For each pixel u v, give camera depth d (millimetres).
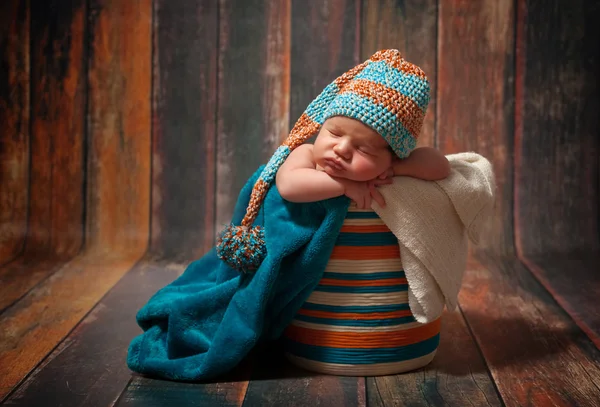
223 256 1347
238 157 2486
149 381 1342
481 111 2447
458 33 2428
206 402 1232
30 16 2459
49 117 2490
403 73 1280
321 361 1351
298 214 1323
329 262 1313
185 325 1381
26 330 1663
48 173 2506
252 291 1303
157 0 2445
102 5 2449
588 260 2354
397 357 1351
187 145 2486
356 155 1230
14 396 1264
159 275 2211
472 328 1707
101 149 2498
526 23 2414
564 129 2447
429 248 1291
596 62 2422
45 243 2475
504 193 2461
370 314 1315
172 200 2504
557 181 2461
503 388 1312
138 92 2479
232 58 2457
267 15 2439
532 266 2299
